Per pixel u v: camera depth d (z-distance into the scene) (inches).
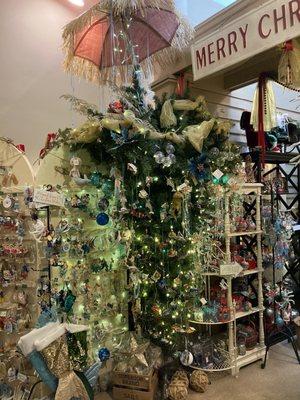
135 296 93.7
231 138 140.9
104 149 92.4
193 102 104.3
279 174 130.8
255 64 124.2
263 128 117.6
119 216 94.1
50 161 93.6
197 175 101.5
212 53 83.7
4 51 121.3
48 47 132.9
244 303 111.9
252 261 114.7
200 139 94.3
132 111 94.3
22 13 126.2
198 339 108.8
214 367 100.1
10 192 95.8
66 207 90.8
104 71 111.9
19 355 89.8
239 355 105.7
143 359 90.8
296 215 143.1
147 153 89.7
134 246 96.8
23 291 95.0
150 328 100.1
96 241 95.3
